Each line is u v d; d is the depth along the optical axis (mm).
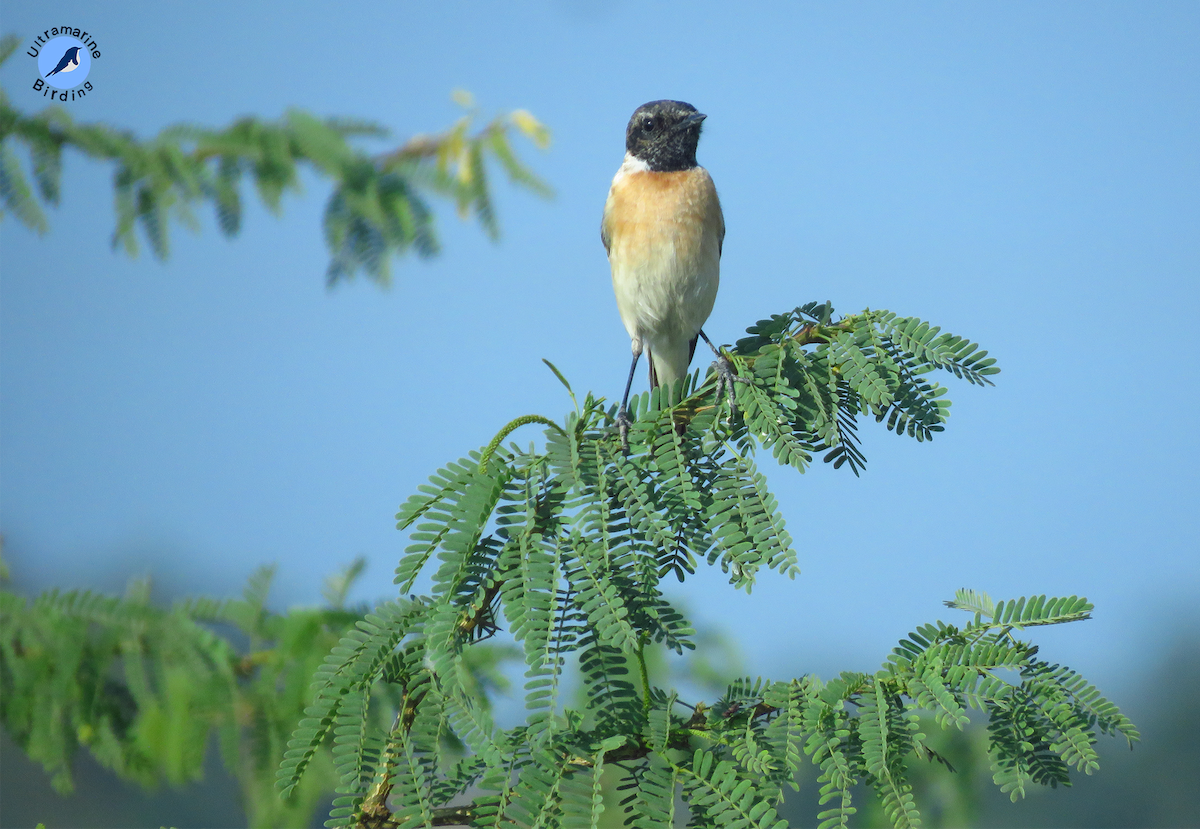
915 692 5480
